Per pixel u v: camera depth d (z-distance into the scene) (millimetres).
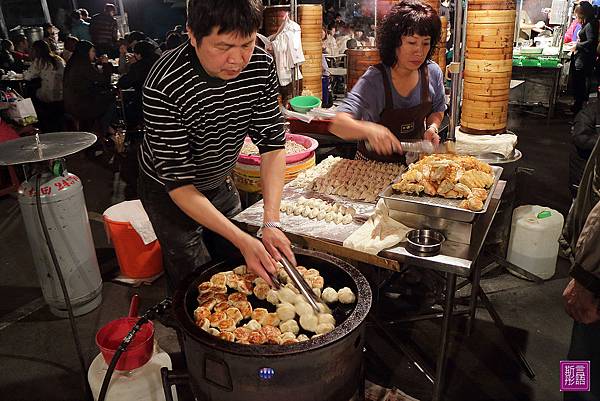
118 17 10266
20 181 5238
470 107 3031
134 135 6676
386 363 2512
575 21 8195
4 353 2707
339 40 8086
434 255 1687
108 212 3320
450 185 1791
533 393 2307
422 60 2299
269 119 1913
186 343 1482
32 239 2803
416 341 2668
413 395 2307
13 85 7125
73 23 9070
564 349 2590
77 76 6141
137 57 6227
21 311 3092
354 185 2334
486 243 3197
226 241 2408
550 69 7117
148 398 1926
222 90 1690
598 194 1558
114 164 5965
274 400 1391
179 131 1677
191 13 1392
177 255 2121
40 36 9172
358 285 1623
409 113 2523
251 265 1548
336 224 2004
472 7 2820
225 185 2285
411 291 2953
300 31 4191
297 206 2135
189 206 1680
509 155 2961
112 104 6621
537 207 3340
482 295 2445
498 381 2383
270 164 1957
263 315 1595
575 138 3416
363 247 1756
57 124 6848
